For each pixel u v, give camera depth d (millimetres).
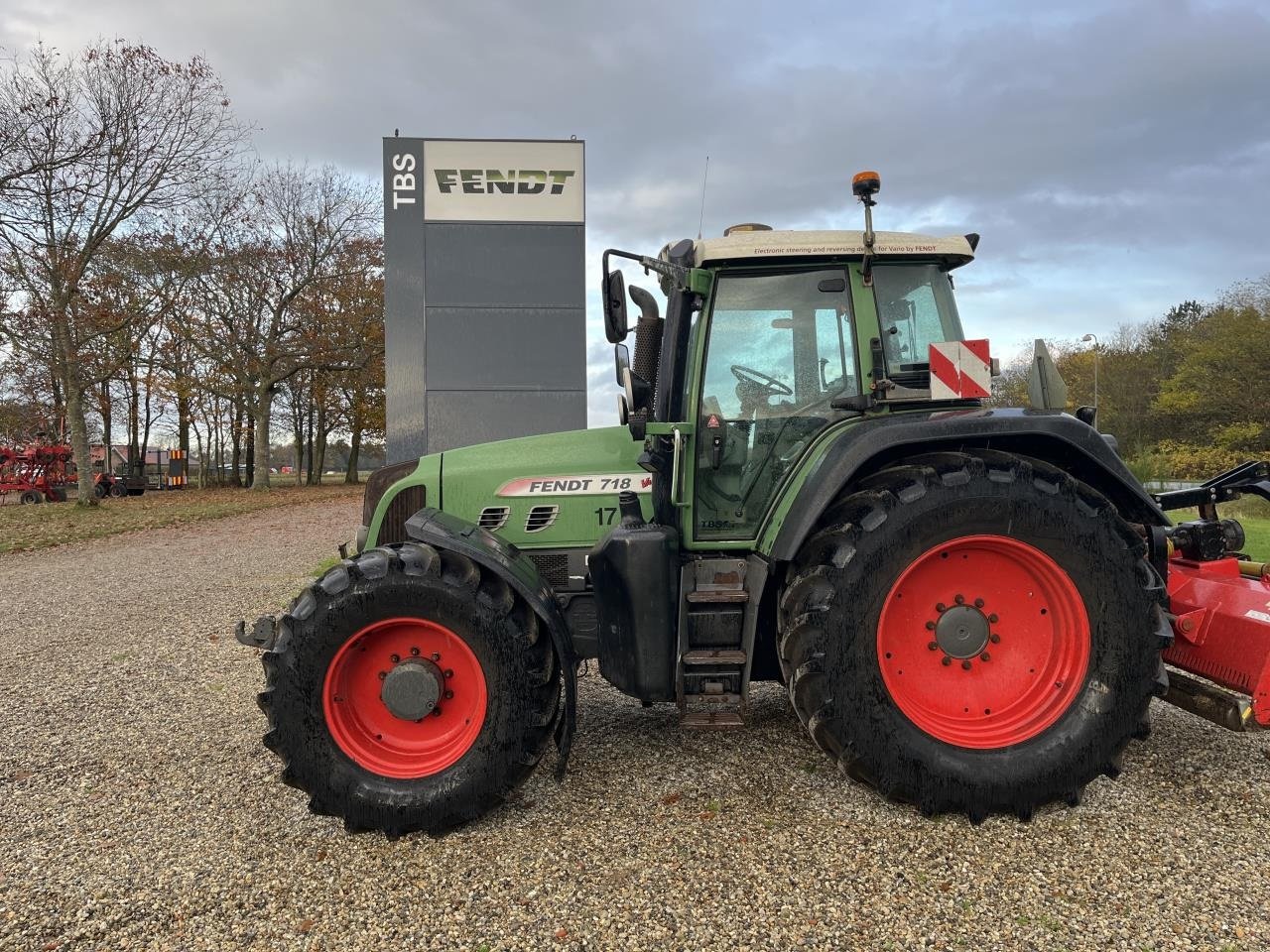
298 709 2740
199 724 4004
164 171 17250
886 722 2691
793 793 2984
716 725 2807
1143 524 3018
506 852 2637
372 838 2768
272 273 26297
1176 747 3301
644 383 3160
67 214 16172
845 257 3197
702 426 3250
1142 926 2166
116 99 16391
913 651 2842
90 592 8133
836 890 2369
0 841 2826
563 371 8734
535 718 2787
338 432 38312
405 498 3525
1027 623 2852
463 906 2350
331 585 2795
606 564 2988
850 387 3227
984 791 2674
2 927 2320
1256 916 2191
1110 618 2717
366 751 2826
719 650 2949
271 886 2494
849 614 2691
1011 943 2115
